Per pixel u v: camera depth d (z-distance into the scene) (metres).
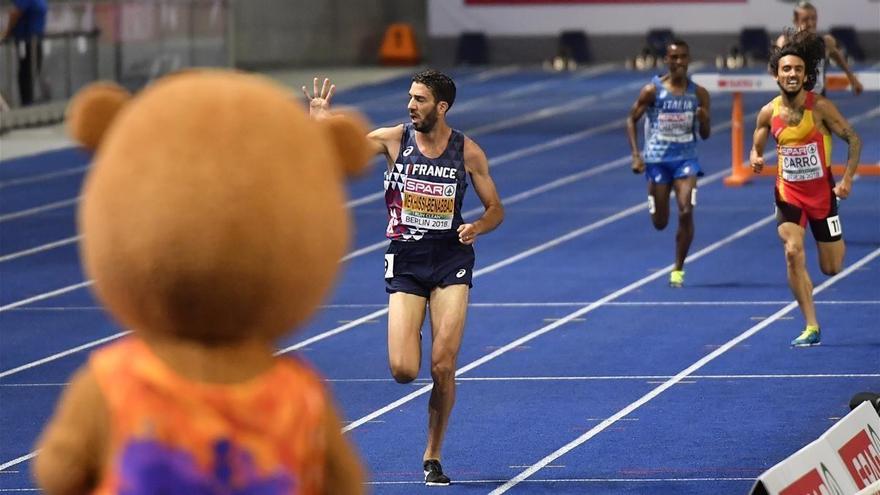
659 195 29.72
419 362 16.42
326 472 7.05
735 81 43.16
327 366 23.70
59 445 6.61
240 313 6.57
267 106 6.62
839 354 23.89
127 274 6.46
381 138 16.88
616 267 32.06
